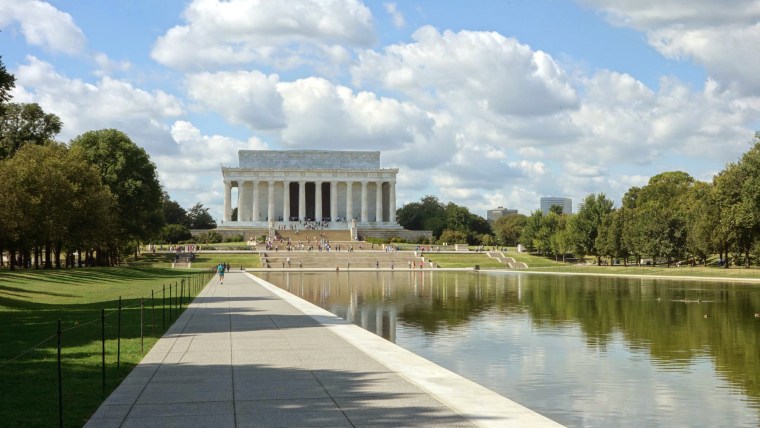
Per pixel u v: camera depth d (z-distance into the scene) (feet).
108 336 107.24
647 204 541.75
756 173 308.19
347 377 72.74
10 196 261.65
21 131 360.48
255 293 212.43
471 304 196.03
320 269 463.01
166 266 455.63
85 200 319.27
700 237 383.86
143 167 415.85
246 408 58.95
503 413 57.52
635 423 71.41
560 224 598.75
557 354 110.63
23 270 298.15
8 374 74.74
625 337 129.39
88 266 412.98
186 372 75.56
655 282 303.48
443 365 101.60
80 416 56.80
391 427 53.01
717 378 92.73
